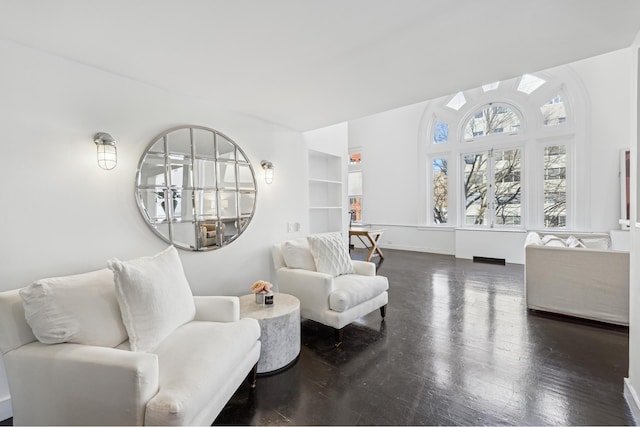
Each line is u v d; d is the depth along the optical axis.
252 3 1.40
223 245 2.87
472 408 1.70
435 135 6.93
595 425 1.56
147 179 2.32
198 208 2.66
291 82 2.33
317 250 2.99
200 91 2.49
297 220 3.73
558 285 3.04
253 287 2.38
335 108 2.93
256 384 1.96
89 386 1.23
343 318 2.49
